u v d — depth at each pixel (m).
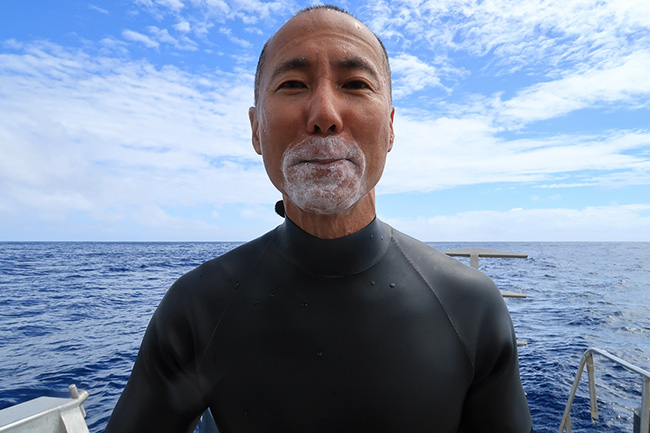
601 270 66.62
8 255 93.50
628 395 11.34
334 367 0.90
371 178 0.91
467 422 1.04
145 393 0.97
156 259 81.56
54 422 1.97
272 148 0.90
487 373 1.00
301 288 0.98
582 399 11.14
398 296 0.98
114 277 50.19
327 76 0.87
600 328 23.11
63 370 14.93
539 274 57.53
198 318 0.99
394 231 1.16
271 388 0.90
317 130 0.84
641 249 168.25
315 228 0.99
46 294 36.06
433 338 0.96
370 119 0.88
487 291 1.04
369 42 0.94
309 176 0.83
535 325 23.88
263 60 1.01
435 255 1.12
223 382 0.94
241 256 1.10
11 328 23.08
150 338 1.00
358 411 0.88
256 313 0.97
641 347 18.58
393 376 0.90
